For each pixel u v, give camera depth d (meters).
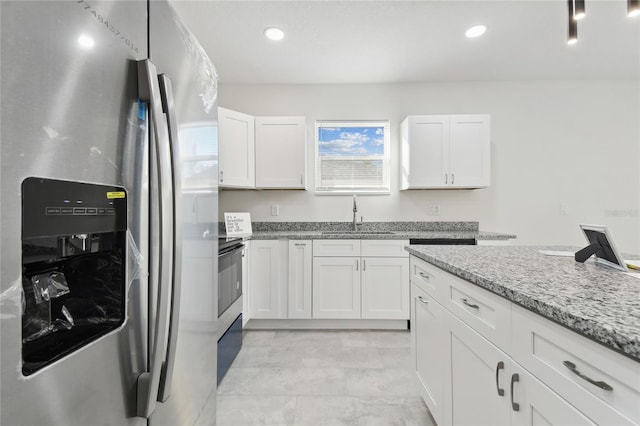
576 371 0.57
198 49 0.99
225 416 1.48
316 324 2.64
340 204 3.21
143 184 0.66
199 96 0.99
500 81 3.12
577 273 0.94
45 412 0.45
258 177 2.90
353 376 1.84
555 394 0.62
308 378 1.82
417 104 3.16
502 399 0.80
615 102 3.11
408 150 2.83
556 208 3.13
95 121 0.53
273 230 3.20
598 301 0.64
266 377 1.84
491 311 0.86
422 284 1.44
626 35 2.31
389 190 3.19
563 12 2.03
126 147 0.61
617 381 0.49
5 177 0.39
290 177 2.90
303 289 2.59
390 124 3.17
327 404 1.58
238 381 1.79
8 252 0.39
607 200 3.12
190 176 0.92
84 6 0.51
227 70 2.86
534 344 0.69
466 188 3.06
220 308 1.81
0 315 0.39
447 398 1.16
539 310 0.65
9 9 0.39
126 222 0.61
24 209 0.41
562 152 3.13
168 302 0.73
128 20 0.62
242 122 2.82
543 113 3.13
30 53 0.42
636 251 3.09
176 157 0.72
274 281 2.60
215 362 1.17
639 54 2.61
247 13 2.03
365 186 3.23
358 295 2.57
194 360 0.96
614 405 0.50
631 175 3.11
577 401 0.57
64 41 0.47
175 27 0.83
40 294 0.53
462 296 1.05
